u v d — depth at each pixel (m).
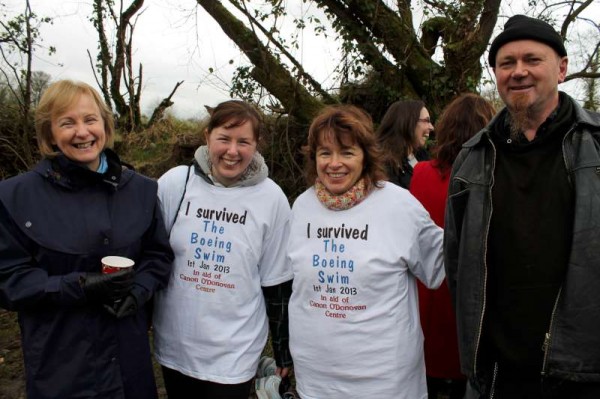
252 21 6.40
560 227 1.63
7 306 1.86
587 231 1.56
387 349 1.91
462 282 1.83
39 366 1.88
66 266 1.91
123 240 2.02
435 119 6.41
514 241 1.70
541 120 1.73
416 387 1.99
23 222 1.86
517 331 1.70
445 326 2.46
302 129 6.90
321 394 1.98
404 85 6.80
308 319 2.00
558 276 1.63
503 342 1.74
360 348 1.91
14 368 4.09
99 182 2.02
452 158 2.43
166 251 2.20
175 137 7.58
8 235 1.85
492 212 1.75
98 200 2.01
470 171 1.84
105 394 1.95
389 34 6.63
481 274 1.77
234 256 2.18
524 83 1.68
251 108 2.22
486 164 1.81
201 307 2.17
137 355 2.07
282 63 6.71
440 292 2.44
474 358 1.80
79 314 1.91
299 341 2.03
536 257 1.66
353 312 1.93
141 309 2.13
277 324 2.32
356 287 1.92
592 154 1.59
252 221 2.22
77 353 1.91
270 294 2.33
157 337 2.30
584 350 1.58
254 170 2.29
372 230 1.97
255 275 2.26
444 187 2.46
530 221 1.67
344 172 1.98
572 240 1.58
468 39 6.16
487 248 1.76
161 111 8.68
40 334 1.89
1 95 7.80
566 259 1.62
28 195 1.89
